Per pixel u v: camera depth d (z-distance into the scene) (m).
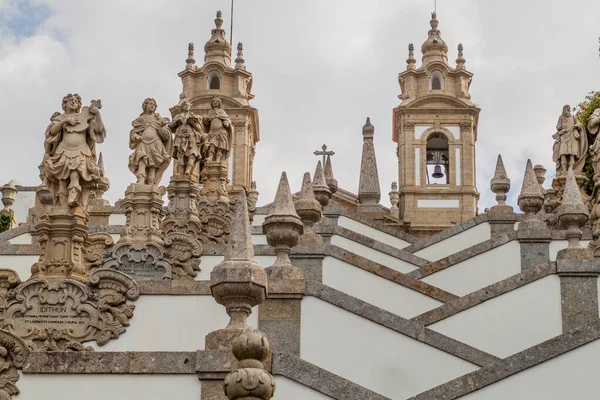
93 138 19.20
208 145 30.34
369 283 22.78
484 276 25.58
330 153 44.94
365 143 46.03
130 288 18.14
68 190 18.83
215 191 30.09
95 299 18.02
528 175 26.58
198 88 51.66
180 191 27.83
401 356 18.50
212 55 51.84
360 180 45.91
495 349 20.41
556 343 15.61
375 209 45.66
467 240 30.81
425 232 51.53
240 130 50.50
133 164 24.55
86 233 18.86
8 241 31.61
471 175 52.88
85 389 15.20
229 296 15.38
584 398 15.44
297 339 18.47
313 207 23.11
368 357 18.45
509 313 20.55
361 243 28.11
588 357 15.56
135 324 18.08
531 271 20.67
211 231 28.81
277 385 15.30
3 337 15.30
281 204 19.05
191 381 15.16
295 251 22.78
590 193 35.81
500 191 31.64
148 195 24.14
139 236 23.97
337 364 18.38
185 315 18.14
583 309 20.36
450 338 18.52
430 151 53.97
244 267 15.36
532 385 15.51
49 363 15.27
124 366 15.22
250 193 37.97
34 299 17.95
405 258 27.91
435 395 15.56
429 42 55.09
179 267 23.62
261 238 29.00
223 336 15.23
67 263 18.44
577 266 20.48
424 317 20.69
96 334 17.91
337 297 18.59
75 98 19.38
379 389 18.34
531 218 26.23
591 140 35.88
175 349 17.98
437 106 53.47
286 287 18.56
